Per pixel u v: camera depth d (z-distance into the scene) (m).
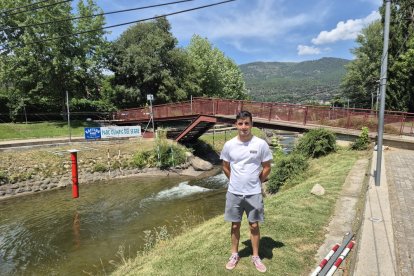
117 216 15.95
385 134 18.98
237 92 67.31
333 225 6.93
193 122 29.38
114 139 30.34
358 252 5.10
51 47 34.19
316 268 5.00
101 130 29.61
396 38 30.75
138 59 41.62
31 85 35.28
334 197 8.96
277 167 14.73
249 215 4.66
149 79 41.78
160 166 27.44
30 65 33.75
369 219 6.55
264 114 24.14
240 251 5.69
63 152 25.66
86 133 28.80
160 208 17.19
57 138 30.30
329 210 7.89
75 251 11.77
